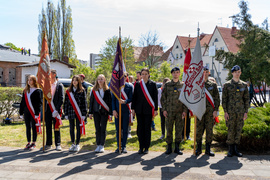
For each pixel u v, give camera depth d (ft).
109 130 26.11
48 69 18.17
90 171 14.05
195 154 17.34
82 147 19.44
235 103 17.26
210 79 18.42
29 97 18.54
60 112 18.83
